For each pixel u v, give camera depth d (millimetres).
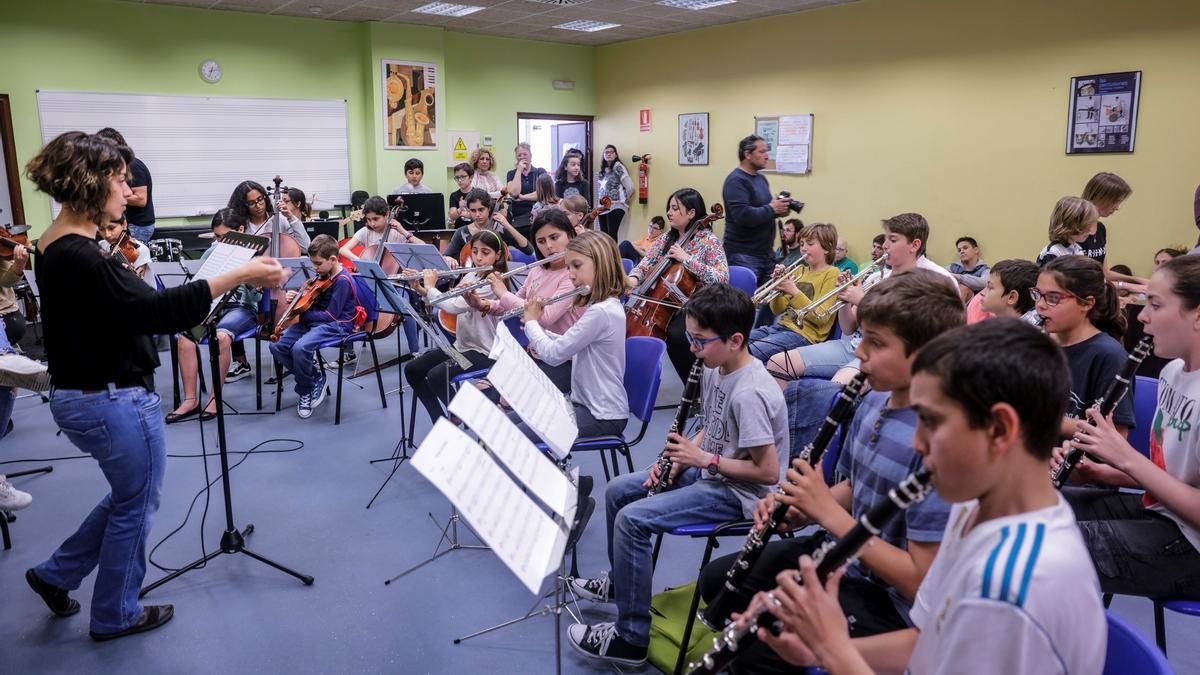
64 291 1957
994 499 924
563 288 3385
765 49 8008
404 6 7535
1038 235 6219
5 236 3414
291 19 7965
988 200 6477
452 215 6910
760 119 8156
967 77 6477
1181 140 5402
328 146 8375
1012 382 861
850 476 1682
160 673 2139
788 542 1816
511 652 2215
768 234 5438
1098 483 1867
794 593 1048
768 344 3723
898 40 6895
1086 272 1978
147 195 6117
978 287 3674
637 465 3533
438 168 8930
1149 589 1641
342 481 3369
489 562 2705
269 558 2727
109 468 2117
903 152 6996
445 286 4270
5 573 2639
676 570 2641
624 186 9219
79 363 2014
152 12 7227
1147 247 5656
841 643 1021
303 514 3061
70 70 6910
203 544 2818
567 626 2330
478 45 9164
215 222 4980
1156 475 1537
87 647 2244
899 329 1407
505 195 6043
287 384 4828
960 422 890
